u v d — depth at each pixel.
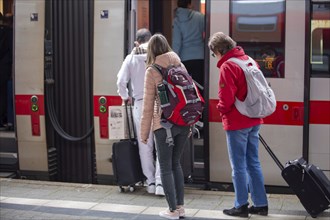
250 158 5.89
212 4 6.92
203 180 7.25
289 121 6.74
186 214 5.99
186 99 5.48
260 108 5.59
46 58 7.58
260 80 5.62
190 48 8.01
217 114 6.93
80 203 6.49
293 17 6.70
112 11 7.29
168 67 5.57
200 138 7.45
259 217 5.86
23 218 5.90
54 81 7.68
